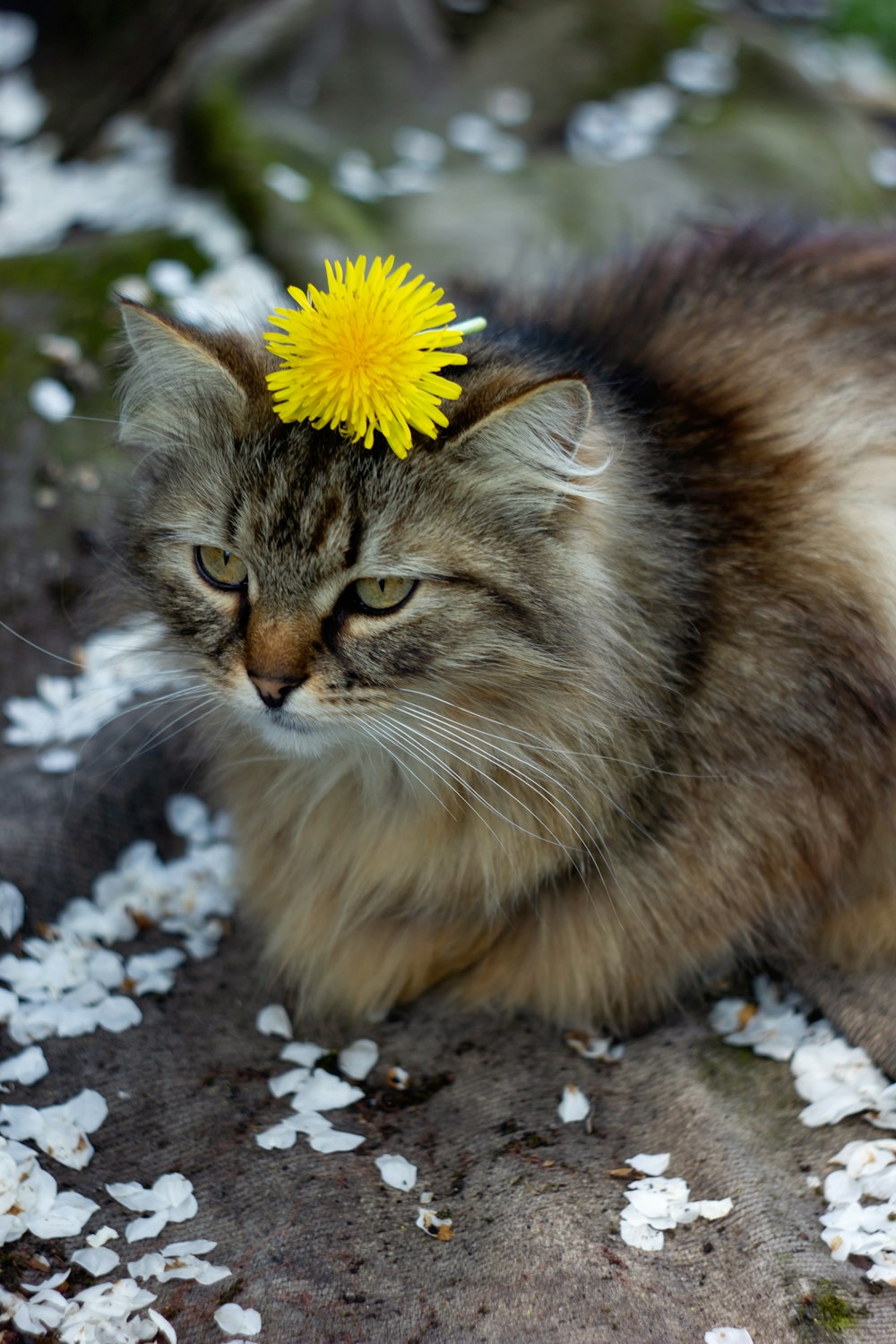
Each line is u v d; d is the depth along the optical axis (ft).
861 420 7.44
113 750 9.11
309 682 6.13
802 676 6.89
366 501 5.94
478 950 7.51
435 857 6.99
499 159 13.88
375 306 5.77
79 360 11.21
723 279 8.42
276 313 6.16
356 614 6.13
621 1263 6.01
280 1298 5.87
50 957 7.77
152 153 13.53
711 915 7.21
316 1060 7.32
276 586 6.08
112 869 8.54
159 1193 6.37
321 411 5.80
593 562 6.35
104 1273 5.97
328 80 14.01
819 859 7.14
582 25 14.75
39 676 9.80
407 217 12.98
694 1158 6.56
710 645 6.86
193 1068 7.23
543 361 6.76
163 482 6.55
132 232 12.52
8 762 9.12
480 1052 7.38
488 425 5.89
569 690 6.41
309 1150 6.68
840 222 11.41
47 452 10.66
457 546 6.05
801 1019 7.41
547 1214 6.25
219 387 6.28
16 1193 6.26
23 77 15.43
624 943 7.24
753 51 14.87
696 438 7.13
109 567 7.38
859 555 7.06
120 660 9.64
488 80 14.61
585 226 13.09
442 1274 5.99
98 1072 7.13
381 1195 6.41
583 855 6.95
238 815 7.70
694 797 6.98
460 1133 6.81
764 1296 5.86
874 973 7.41
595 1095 7.04
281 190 12.41
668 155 14.02
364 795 7.02
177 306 11.35
